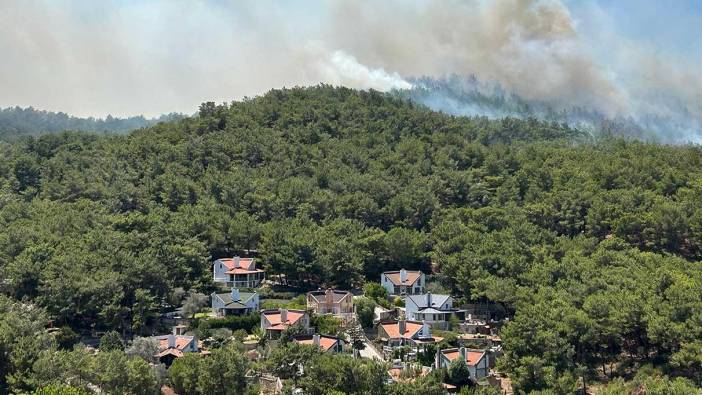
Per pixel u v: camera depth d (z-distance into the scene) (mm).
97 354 142625
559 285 179250
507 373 153750
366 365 138625
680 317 155625
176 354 156250
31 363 135375
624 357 165375
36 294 176375
